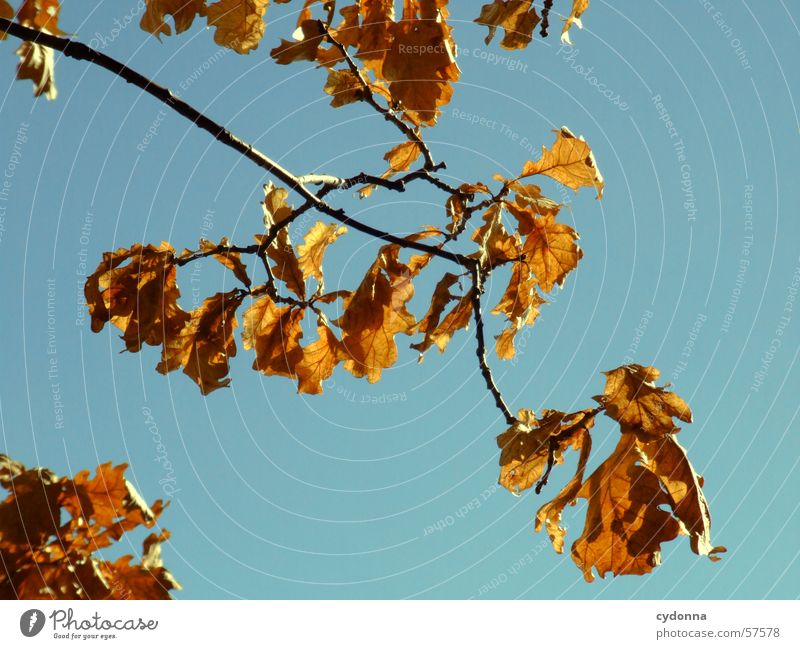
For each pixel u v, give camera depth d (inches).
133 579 113.9
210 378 142.9
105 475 116.7
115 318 141.3
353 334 144.8
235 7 138.8
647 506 130.3
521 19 144.8
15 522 109.7
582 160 146.0
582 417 140.6
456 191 148.9
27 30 121.8
